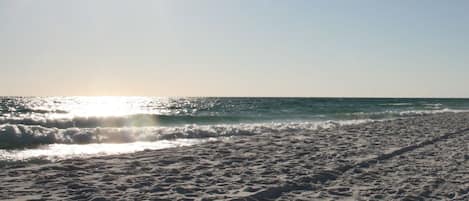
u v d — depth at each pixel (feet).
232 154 37.11
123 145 51.08
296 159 34.06
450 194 22.82
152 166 30.50
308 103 270.26
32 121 77.46
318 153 37.55
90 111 155.84
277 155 36.32
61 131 57.93
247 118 112.68
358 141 47.44
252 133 65.46
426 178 26.86
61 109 166.50
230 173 27.73
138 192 22.12
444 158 35.53
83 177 26.20
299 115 128.26
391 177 27.17
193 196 21.42
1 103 219.41
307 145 43.75
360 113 139.13
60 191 22.18
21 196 20.89
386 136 53.21
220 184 24.31
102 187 23.22
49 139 53.36
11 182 24.44
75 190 22.41
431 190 23.65
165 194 21.71
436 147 43.04
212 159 34.06
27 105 203.10
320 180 26.07
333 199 21.35
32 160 37.24
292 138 51.19
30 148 46.65
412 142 46.24
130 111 163.43
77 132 58.75
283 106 210.38
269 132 66.28
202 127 72.38
